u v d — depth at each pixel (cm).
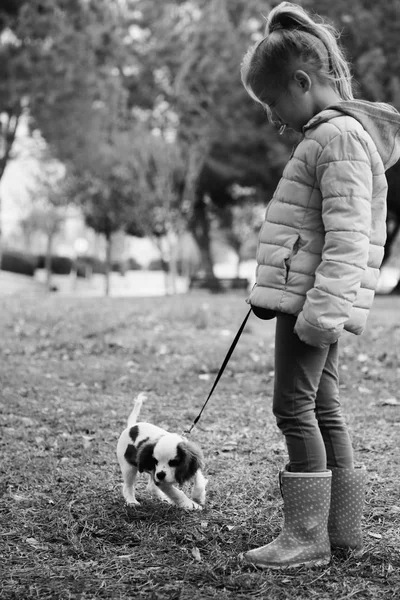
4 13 1934
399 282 2603
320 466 298
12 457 476
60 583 284
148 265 6944
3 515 364
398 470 441
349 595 270
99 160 2461
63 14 2031
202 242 3278
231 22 2719
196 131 2598
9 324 1136
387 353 879
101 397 685
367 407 631
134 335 1038
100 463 465
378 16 2131
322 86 293
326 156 276
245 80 300
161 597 268
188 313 1210
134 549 319
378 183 292
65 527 345
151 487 397
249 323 1143
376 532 339
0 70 1903
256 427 566
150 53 2772
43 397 678
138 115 2875
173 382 757
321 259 285
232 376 791
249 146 2495
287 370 294
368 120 286
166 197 2738
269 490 401
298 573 290
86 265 4553
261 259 292
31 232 4378
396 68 2150
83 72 2052
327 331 270
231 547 318
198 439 526
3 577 290
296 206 286
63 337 1015
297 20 295
